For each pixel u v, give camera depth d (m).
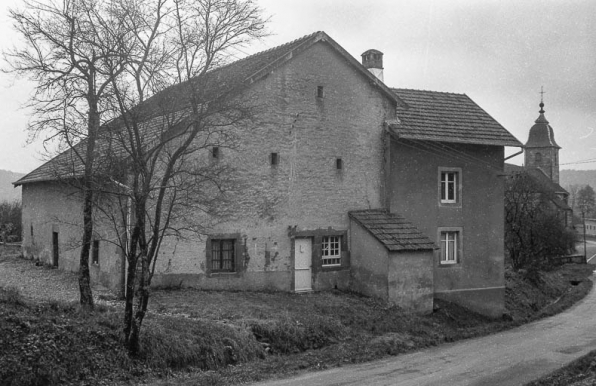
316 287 23.06
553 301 33.47
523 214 45.12
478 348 18.91
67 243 24.06
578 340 20.81
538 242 43.91
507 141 26.30
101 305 16.20
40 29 14.59
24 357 12.05
